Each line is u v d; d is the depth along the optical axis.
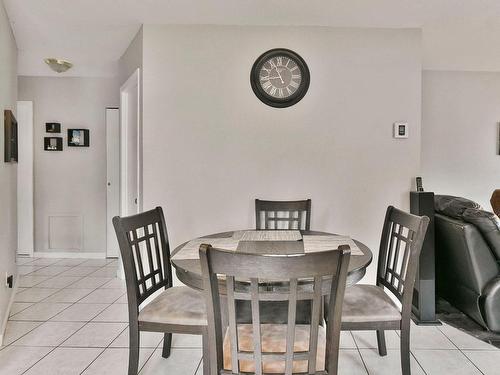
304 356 1.17
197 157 2.88
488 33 3.03
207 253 1.10
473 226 2.24
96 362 2.03
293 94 2.84
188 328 1.64
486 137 4.18
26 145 4.33
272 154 2.88
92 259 4.32
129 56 3.35
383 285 2.04
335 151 2.88
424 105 4.15
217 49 2.85
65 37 3.16
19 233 4.36
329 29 2.85
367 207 2.89
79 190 4.38
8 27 2.74
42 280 3.50
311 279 1.40
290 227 2.73
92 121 4.36
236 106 2.87
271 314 1.94
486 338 2.33
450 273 2.61
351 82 2.86
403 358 1.71
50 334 2.37
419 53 2.86
